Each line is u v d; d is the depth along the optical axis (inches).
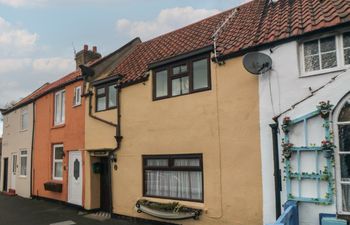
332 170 285.4
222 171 374.0
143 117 473.7
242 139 358.6
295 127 309.3
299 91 318.3
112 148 517.0
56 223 482.3
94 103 569.6
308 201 295.1
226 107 376.8
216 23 493.7
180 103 427.5
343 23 297.0
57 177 672.4
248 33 389.7
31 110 796.6
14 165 875.4
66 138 639.1
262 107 343.3
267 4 446.0
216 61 388.8
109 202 528.4
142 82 479.8
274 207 324.8
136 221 470.3
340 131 287.1
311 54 321.7
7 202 701.3
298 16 351.3
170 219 420.8
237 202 357.1
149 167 460.4
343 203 282.2
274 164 323.6
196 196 404.5
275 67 337.1
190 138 411.5
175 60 434.0
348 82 284.7
